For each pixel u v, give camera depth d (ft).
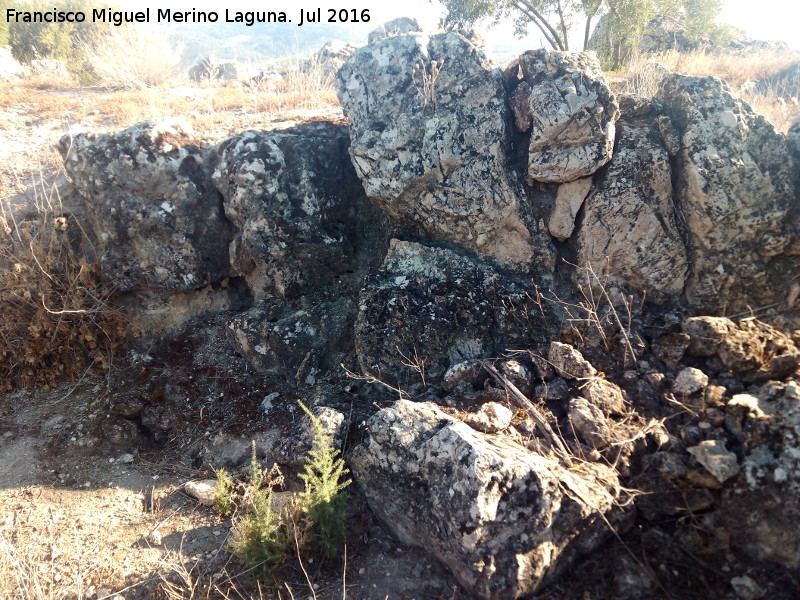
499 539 7.63
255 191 12.23
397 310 11.29
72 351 12.84
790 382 8.47
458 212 11.66
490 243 11.81
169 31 25.25
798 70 22.53
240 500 9.82
